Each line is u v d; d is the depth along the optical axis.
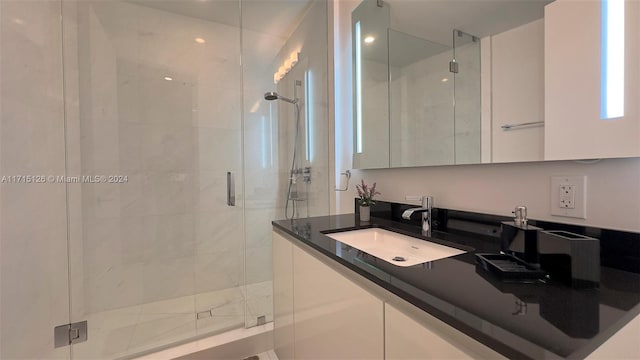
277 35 2.41
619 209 0.75
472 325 0.47
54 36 1.61
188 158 2.19
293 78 2.36
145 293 2.05
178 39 2.14
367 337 0.75
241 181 2.35
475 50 1.11
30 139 1.49
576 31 0.80
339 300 0.88
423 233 1.18
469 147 1.14
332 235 1.28
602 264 0.76
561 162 0.86
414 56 1.42
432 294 0.59
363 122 1.80
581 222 0.82
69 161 1.70
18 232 1.43
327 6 2.11
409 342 0.62
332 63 2.08
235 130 2.32
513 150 0.98
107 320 1.87
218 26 2.26
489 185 1.08
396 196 1.56
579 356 0.40
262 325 1.82
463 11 1.16
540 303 0.54
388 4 1.59
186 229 2.20
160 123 2.10
